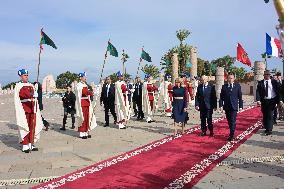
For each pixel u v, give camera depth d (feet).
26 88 33.09
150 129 47.19
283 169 23.97
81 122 40.81
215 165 25.43
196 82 85.51
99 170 24.94
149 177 22.77
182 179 22.03
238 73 207.72
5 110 94.89
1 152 32.89
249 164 25.64
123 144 35.70
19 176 23.70
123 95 48.32
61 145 36.09
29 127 33.12
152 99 55.88
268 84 39.11
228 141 35.55
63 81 234.38
